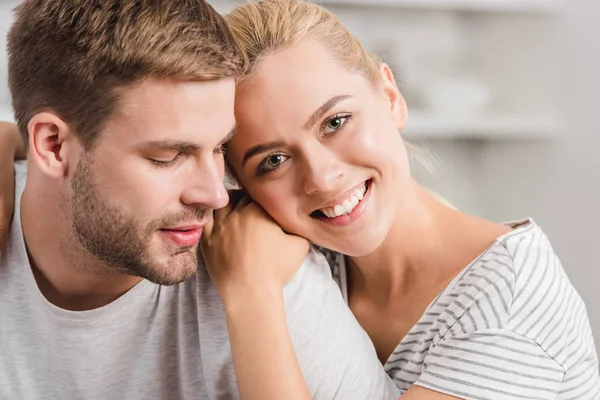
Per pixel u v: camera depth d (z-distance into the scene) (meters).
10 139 1.20
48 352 1.08
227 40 0.93
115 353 1.08
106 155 0.92
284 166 1.05
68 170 0.96
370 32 2.54
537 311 1.08
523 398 1.05
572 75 2.38
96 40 0.90
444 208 1.27
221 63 0.90
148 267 0.96
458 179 2.73
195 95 0.89
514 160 2.61
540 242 1.19
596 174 2.32
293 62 1.01
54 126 0.95
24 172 1.16
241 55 0.95
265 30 1.01
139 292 1.06
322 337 1.05
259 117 1.01
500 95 2.63
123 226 0.94
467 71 2.64
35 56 0.95
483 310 1.08
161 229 0.95
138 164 0.91
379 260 1.24
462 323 1.10
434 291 1.18
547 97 2.48
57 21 0.93
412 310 1.20
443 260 1.20
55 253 1.03
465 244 1.20
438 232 1.23
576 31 2.37
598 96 2.29
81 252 1.00
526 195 2.58
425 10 2.58
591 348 1.22
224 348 1.07
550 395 1.08
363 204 1.10
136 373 1.10
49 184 0.99
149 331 1.08
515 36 2.56
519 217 2.62
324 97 1.02
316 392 1.04
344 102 1.04
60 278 1.05
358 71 1.09
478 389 1.04
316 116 1.02
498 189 2.69
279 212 1.08
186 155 0.92
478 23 2.65
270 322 0.99
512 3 2.40
